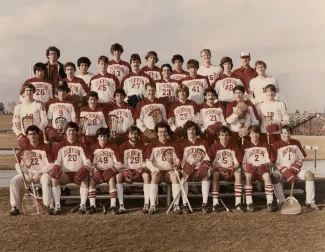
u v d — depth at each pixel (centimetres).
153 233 662
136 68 977
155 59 1025
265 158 821
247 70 1002
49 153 805
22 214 770
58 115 865
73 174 794
